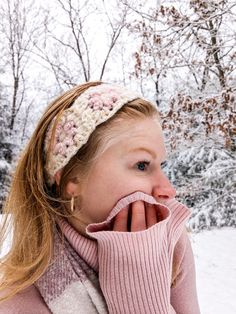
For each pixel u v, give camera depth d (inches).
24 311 12.7
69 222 13.8
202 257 128.6
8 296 12.9
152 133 13.4
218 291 97.4
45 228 13.8
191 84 129.5
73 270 13.0
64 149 13.5
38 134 14.7
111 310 12.7
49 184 14.6
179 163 177.3
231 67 117.7
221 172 149.6
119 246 12.4
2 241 15.6
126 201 12.9
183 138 126.6
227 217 164.9
